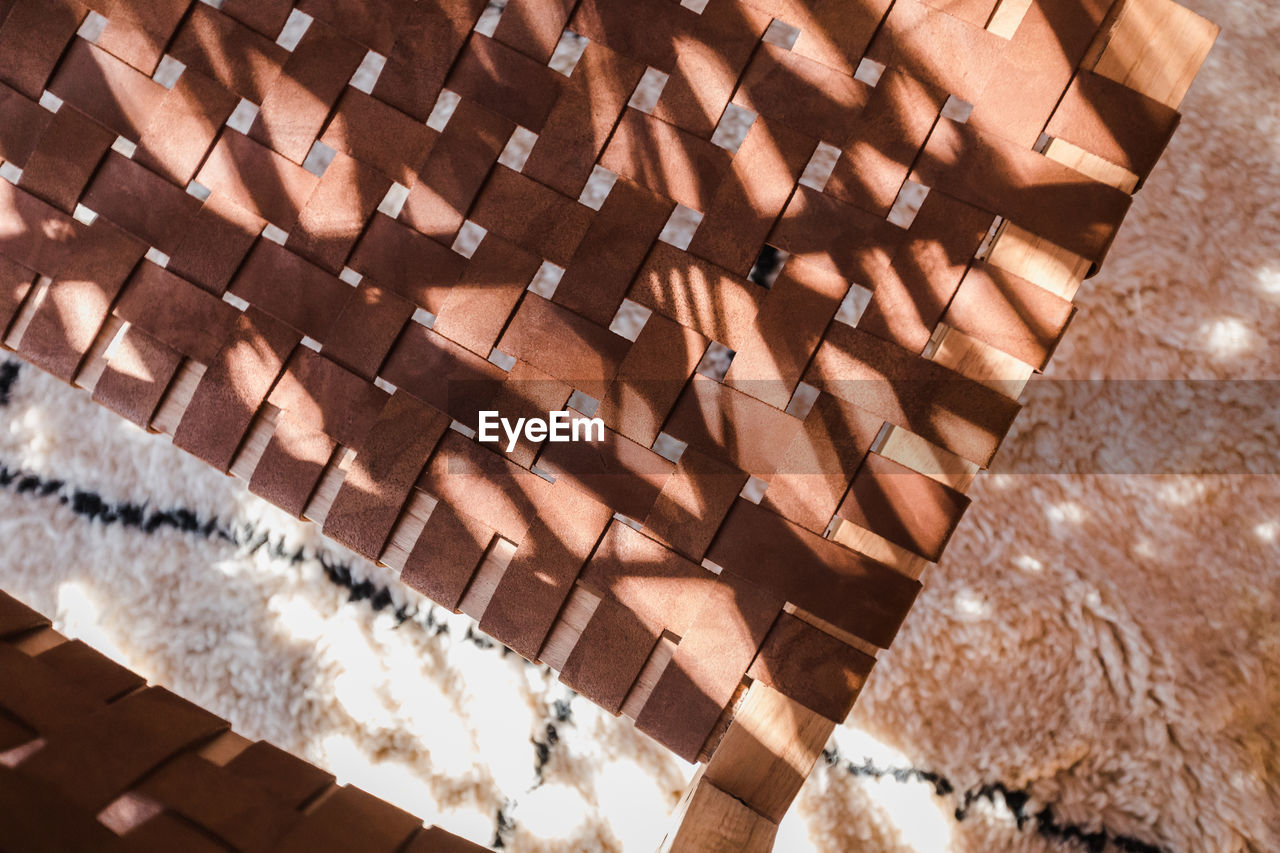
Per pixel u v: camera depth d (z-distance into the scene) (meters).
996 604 0.85
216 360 0.66
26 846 0.57
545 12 0.66
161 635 0.86
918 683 0.85
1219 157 0.89
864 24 0.65
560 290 0.65
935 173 0.64
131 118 0.67
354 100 0.66
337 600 0.86
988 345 0.63
